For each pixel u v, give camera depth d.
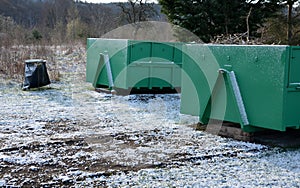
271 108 4.52
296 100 4.50
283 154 4.27
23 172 3.58
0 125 5.48
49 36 17.88
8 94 8.27
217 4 12.03
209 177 3.49
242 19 12.22
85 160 3.98
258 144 4.71
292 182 3.38
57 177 3.44
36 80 9.00
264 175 3.55
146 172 3.61
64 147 4.46
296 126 4.55
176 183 3.33
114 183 3.32
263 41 9.77
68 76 10.91
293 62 4.41
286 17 12.34
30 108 6.81
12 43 14.21
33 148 4.38
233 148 4.51
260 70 4.61
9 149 4.30
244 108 4.83
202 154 4.23
